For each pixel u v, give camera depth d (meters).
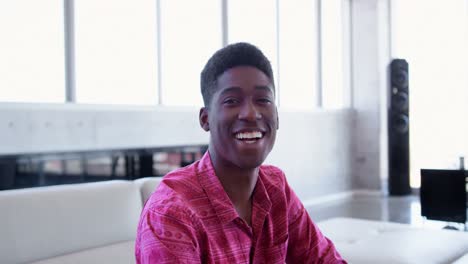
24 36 3.30
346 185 6.49
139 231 0.74
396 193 6.32
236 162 0.76
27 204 1.66
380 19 6.48
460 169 4.25
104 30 3.79
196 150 4.38
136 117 3.89
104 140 3.65
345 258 2.12
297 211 0.96
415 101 6.35
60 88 3.53
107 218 1.87
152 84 4.17
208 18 4.73
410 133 6.41
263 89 0.77
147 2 4.12
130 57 3.99
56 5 3.49
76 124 3.48
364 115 6.59
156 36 4.20
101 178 3.61
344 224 2.80
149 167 3.96
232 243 0.76
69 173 3.42
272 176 0.92
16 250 1.61
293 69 5.84
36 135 3.25
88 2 3.68
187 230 0.72
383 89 6.54
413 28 6.35
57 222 1.72
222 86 0.77
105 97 3.81
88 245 1.79
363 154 6.61
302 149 5.73
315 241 0.99
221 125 0.77
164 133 4.11
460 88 6.05
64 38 3.55
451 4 6.08
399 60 6.11
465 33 5.99
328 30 6.43
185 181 0.78
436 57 6.20
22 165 3.16
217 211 0.76
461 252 2.21
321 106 6.26
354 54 6.65
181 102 4.43
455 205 4.26
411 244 2.24
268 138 0.78
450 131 6.14
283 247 0.85
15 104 3.14
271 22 5.51
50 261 1.65
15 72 3.26
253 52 0.78
